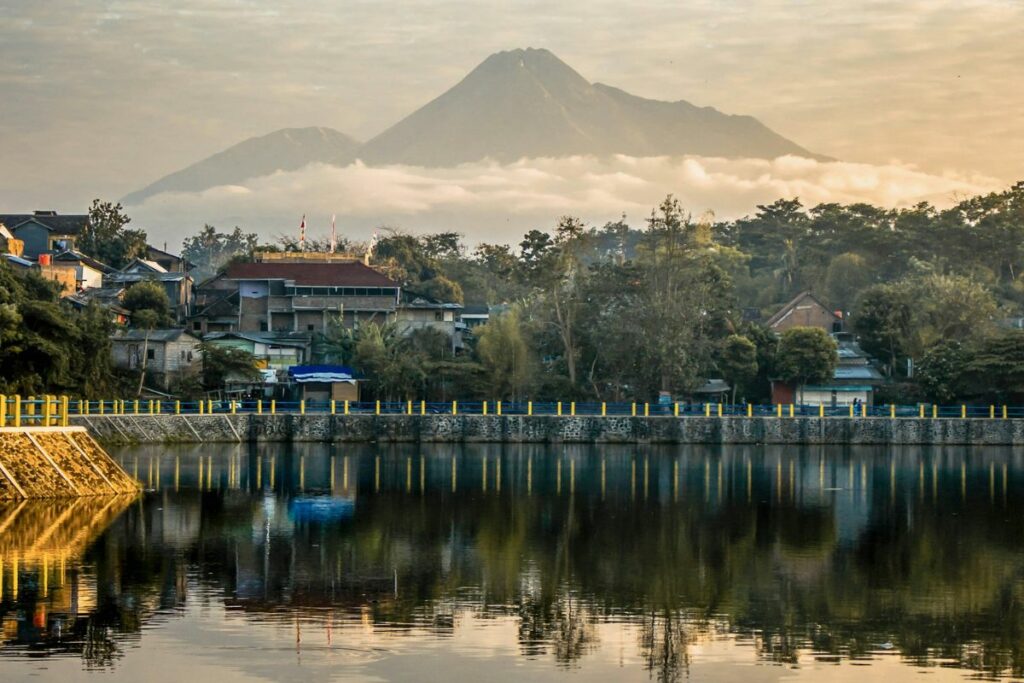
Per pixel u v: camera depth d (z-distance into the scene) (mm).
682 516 74062
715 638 46156
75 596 49969
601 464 103812
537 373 139750
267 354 142750
